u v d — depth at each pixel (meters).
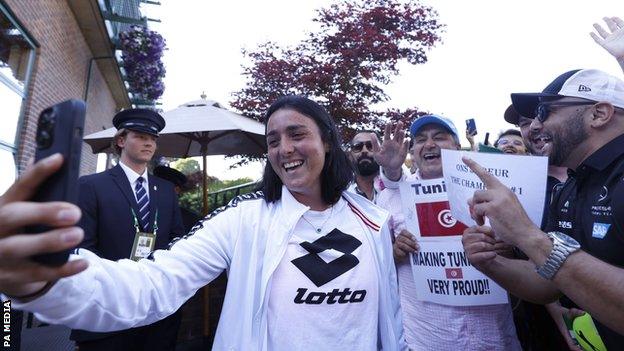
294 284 1.30
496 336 1.88
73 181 0.59
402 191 2.10
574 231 1.43
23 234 0.59
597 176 1.34
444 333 1.93
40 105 5.62
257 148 5.33
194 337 3.67
